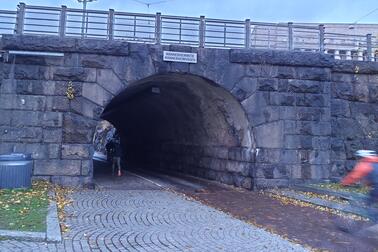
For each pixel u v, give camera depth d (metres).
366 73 18.30
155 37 16.66
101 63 15.85
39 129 15.36
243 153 17.75
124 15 16.47
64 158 15.38
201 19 16.95
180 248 7.56
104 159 44.41
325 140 17.38
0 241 7.35
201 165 22.61
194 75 16.73
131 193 14.53
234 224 9.77
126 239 8.05
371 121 18.31
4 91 15.25
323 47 18.12
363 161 8.33
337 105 18.03
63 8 15.95
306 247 7.90
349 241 8.45
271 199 14.25
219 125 19.88
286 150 17.06
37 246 7.21
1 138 15.13
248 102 16.91
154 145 31.92
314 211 11.88
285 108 17.17
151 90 22.31
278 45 18.14
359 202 9.41
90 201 12.26
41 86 15.46
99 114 15.75
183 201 13.06
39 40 15.39
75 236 8.06
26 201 11.23
